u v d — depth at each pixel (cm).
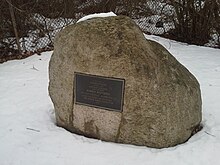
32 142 407
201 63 742
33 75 665
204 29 934
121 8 936
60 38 421
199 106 423
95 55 389
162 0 1034
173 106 385
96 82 395
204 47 898
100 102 398
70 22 860
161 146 391
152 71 375
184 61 757
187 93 401
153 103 377
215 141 404
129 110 385
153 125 383
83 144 398
